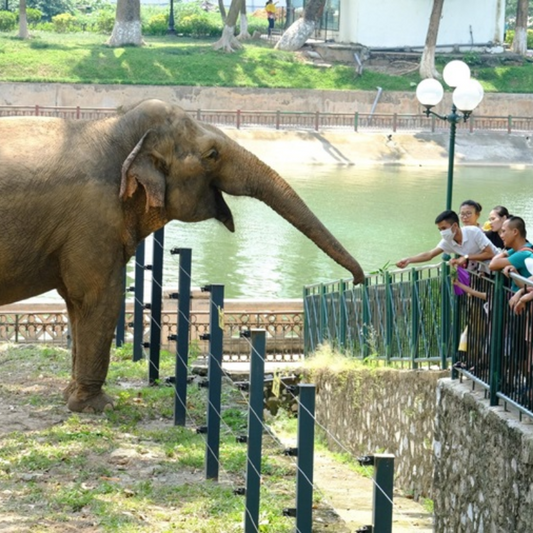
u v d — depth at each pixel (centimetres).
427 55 6625
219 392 1121
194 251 3397
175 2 9169
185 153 1308
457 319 1098
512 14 9669
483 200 4438
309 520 823
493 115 6562
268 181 1365
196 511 1023
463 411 1037
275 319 2075
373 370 1527
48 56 6400
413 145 5838
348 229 3781
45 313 1898
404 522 1235
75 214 1267
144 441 1245
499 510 947
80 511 1012
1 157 1245
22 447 1186
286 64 6619
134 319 1656
